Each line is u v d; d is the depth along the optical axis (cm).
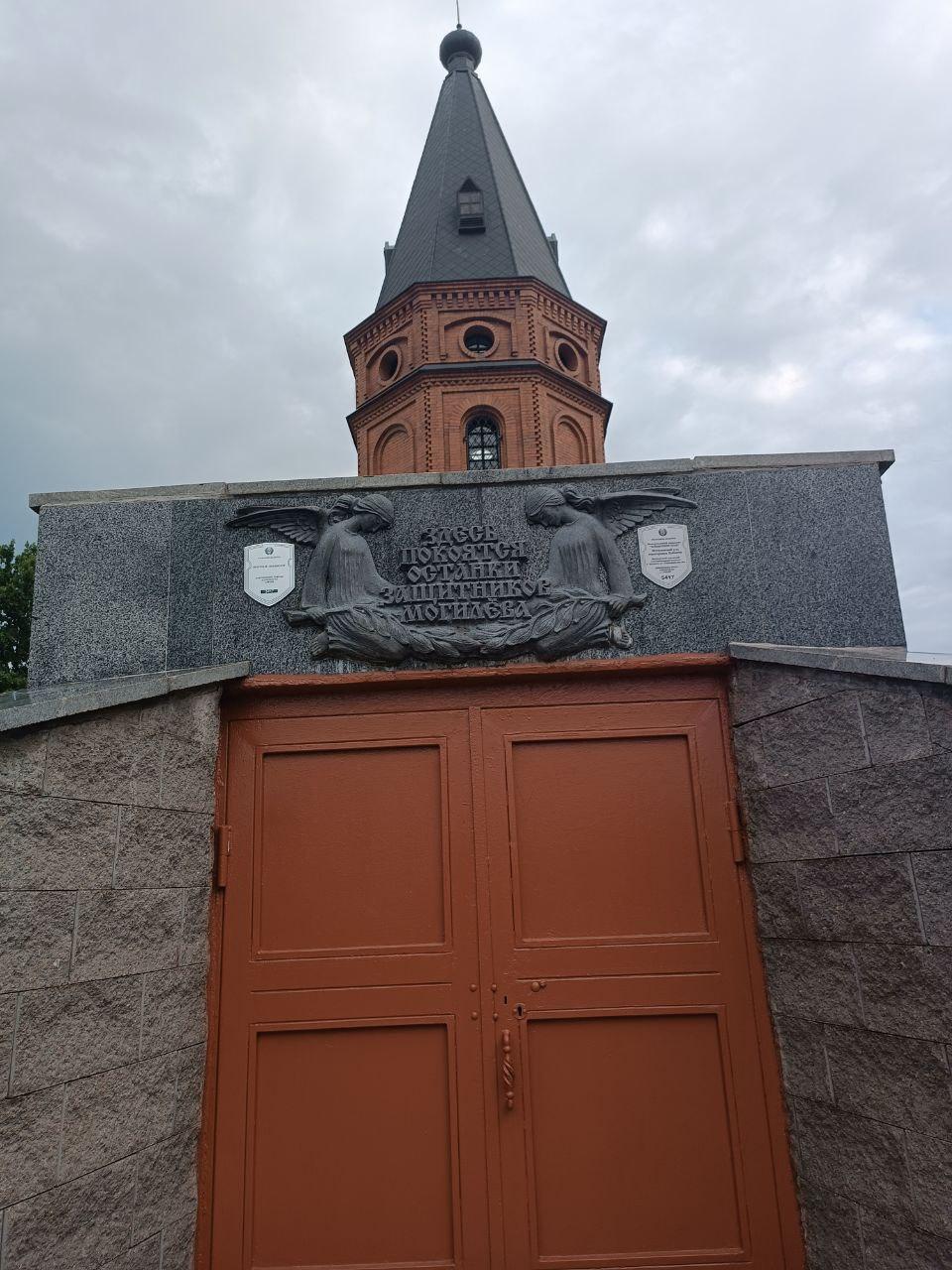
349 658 446
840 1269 362
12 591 2356
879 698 367
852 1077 363
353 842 431
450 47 2945
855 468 480
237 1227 386
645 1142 397
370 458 2283
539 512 464
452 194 2550
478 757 440
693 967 414
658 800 436
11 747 320
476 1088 401
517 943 417
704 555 464
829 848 381
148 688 383
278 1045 407
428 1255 384
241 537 468
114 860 361
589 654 449
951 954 327
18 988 311
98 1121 337
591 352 2408
